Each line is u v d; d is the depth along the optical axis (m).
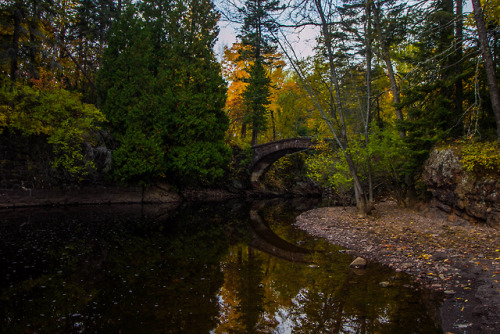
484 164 9.89
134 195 24.38
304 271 7.46
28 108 18.28
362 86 19.80
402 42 15.34
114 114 23.59
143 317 4.92
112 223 14.50
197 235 12.57
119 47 24.80
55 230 12.16
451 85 11.88
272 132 44.19
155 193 26.08
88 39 28.20
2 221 13.62
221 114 27.30
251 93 30.44
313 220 15.86
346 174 17.28
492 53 10.54
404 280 6.55
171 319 4.84
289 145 31.83
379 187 20.89
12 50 18.61
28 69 20.02
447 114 11.78
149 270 7.49
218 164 26.75
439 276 6.53
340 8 13.34
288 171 41.41
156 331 4.46
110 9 28.89
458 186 11.01
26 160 18.77
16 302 5.45
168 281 6.69
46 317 4.88
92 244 10.12
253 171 36.28
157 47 27.72
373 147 15.13
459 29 11.77
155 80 24.64
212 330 4.50
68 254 8.77
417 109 12.95
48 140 18.64
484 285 5.77
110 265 7.85
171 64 25.88
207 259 8.68
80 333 4.37
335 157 17.91
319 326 4.62
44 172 19.42
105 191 22.61
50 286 6.27
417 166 13.68
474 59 10.84
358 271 7.31
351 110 21.31
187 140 24.98
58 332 4.39
